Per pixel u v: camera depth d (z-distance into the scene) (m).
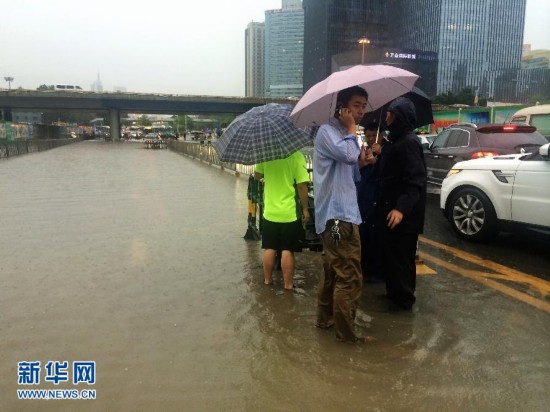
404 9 97.88
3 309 4.39
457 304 4.43
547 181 5.75
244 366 3.33
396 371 3.24
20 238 7.31
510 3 96.88
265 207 4.84
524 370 3.25
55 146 55.19
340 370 3.26
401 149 4.01
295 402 2.90
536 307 4.36
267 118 4.67
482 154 8.84
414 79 3.86
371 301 4.54
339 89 3.34
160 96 78.19
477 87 97.38
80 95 76.19
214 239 7.16
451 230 7.63
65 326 4.01
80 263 5.91
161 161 28.09
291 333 3.86
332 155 3.38
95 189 13.58
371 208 4.84
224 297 4.69
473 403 2.88
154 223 8.45
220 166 20.39
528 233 6.12
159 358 3.46
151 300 4.61
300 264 5.80
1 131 43.03
